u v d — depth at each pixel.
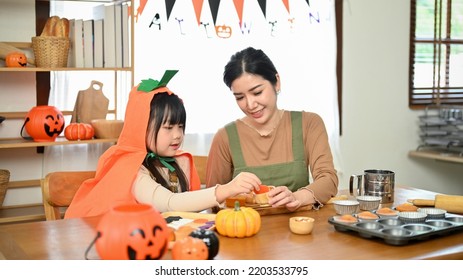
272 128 2.06
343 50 3.88
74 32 2.94
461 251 1.33
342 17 3.85
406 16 4.10
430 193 2.09
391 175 1.93
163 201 1.70
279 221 1.64
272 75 1.94
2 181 2.83
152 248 1.09
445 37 4.25
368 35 3.96
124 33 3.02
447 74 4.27
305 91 3.67
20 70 2.73
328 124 3.73
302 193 1.80
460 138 4.02
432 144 4.14
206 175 2.15
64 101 3.17
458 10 4.28
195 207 1.68
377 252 1.32
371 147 4.05
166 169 1.90
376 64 4.01
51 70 2.80
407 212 1.59
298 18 3.62
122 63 3.03
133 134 1.81
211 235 1.23
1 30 3.00
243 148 2.06
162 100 1.79
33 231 1.51
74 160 3.24
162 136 1.80
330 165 1.99
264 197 1.76
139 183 1.74
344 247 1.37
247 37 3.49
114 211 1.10
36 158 3.18
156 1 3.26
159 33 3.28
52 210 2.00
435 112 4.28
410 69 4.14
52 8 3.10
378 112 4.05
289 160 2.05
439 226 1.48
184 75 3.35
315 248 1.36
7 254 1.43
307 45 3.65
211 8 3.38
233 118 3.49
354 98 3.96
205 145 3.45
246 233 1.45
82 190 1.84
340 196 2.00
